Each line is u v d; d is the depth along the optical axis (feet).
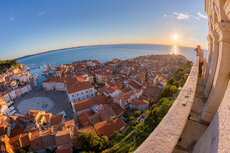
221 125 10.45
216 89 18.63
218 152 8.89
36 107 198.70
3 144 92.17
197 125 20.26
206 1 27.94
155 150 11.29
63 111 170.09
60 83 254.47
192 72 32.48
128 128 110.11
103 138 96.12
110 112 134.10
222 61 16.97
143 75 274.16
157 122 86.84
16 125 123.44
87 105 155.53
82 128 124.16
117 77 274.57
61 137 97.25
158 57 617.62
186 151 16.01
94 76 313.94
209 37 32.12
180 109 16.21
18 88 239.09
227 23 13.76
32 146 99.35
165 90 144.97
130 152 76.33
